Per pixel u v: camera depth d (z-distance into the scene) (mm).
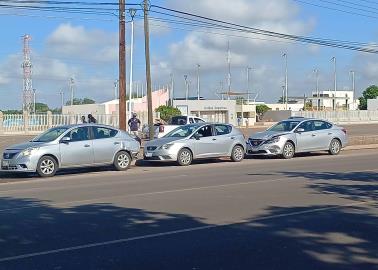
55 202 12352
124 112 25969
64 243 8289
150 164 22734
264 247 8008
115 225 9570
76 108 87312
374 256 7512
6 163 18422
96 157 19688
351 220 9922
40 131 49562
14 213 10906
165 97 96812
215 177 17062
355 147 30453
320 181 15469
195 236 8703
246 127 73500
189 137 22094
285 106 118312
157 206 11516
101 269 6922
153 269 6930
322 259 7367
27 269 6938
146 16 27781
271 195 12914
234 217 10219
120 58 25844
